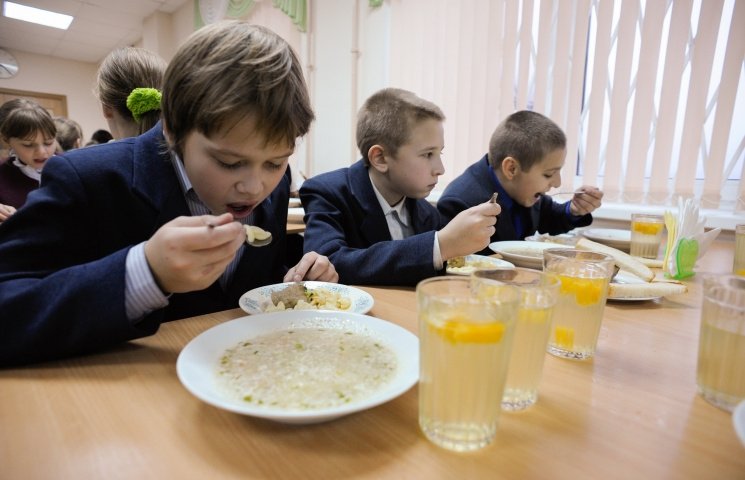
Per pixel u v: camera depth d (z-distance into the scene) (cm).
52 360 55
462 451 39
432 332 40
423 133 136
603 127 219
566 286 60
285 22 352
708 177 195
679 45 193
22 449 38
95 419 43
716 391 48
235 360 51
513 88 240
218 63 67
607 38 210
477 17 246
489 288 45
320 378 47
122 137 127
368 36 301
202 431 41
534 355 47
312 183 138
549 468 37
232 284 99
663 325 76
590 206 185
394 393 41
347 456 38
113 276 56
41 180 75
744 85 187
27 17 524
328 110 332
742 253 111
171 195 83
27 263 65
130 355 58
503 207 171
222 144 69
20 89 675
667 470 37
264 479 35
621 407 48
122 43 620
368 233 133
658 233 132
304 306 74
